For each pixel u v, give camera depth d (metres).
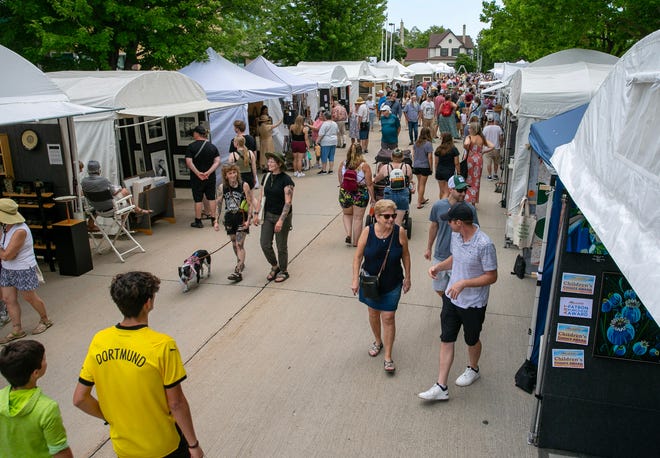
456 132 21.84
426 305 6.85
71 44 12.77
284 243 7.58
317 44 30.72
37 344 2.99
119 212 8.70
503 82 15.96
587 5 12.57
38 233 8.31
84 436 4.52
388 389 5.03
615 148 2.72
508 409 4.71
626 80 2.66
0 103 6.86
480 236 4.48
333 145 15.73
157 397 2.87
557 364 4.02
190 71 14.08
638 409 3.95
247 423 4.57
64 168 8.20
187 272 7.27
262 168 15.86
